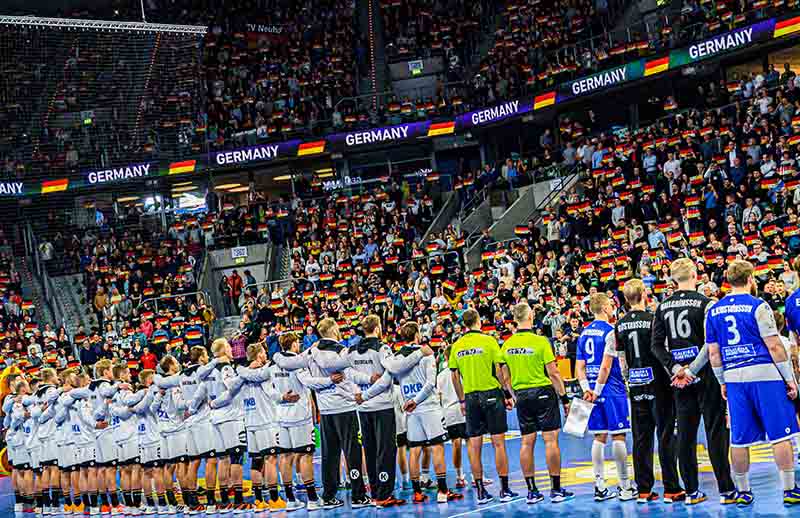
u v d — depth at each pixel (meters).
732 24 29.05
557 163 33.50
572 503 11.20
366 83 41.31
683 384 9.81
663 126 29.66
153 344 29.81
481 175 34.66
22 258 36.16
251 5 44.12
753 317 9.34
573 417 11.01
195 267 35.03
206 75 40.91
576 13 36.28
